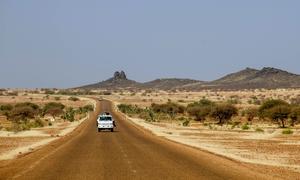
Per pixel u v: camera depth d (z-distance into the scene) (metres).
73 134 89.62
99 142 67.12
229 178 31.42
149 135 86.88
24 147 60.31
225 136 91.12
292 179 32.22
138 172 34.09
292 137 87.69
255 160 47.12
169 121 169.75
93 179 30.62
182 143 68.19
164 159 43.50
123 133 93.06
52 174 32.97
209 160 43.25
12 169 35.78
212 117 166.38
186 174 33.12
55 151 52.12
